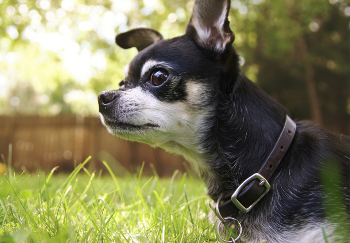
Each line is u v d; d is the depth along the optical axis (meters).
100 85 1.73
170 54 0.44
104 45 1.60
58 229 0.38
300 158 0.40
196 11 0.44
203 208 0.50
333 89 1.85
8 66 1.93
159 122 0.43
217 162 0.43
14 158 1.60
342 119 1.88
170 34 1.68
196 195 0.57
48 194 0.48
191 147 0.44
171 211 0.45
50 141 1.58
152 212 0.46
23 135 1.60
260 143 0.41
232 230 0.40
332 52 1.69
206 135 0.43
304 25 1.41
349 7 1.64
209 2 0.44
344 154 0.41
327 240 0.35
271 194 0.40
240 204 0.39
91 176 0.49
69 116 1.57
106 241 0.37
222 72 0.43
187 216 0.48
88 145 1.54
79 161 1.54
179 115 0.43
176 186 0.68
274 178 0.40
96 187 0.62
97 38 1.60
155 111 0.43
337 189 0.39
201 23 0.44
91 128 1.55
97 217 0.42
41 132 1.59
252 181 0.39
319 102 1.84
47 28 1.50
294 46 1.54
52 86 2.10
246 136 0.42
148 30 0.53
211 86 0.43
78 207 0.45
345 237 0.37
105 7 1.50
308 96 1.81
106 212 0.44
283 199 0.39
